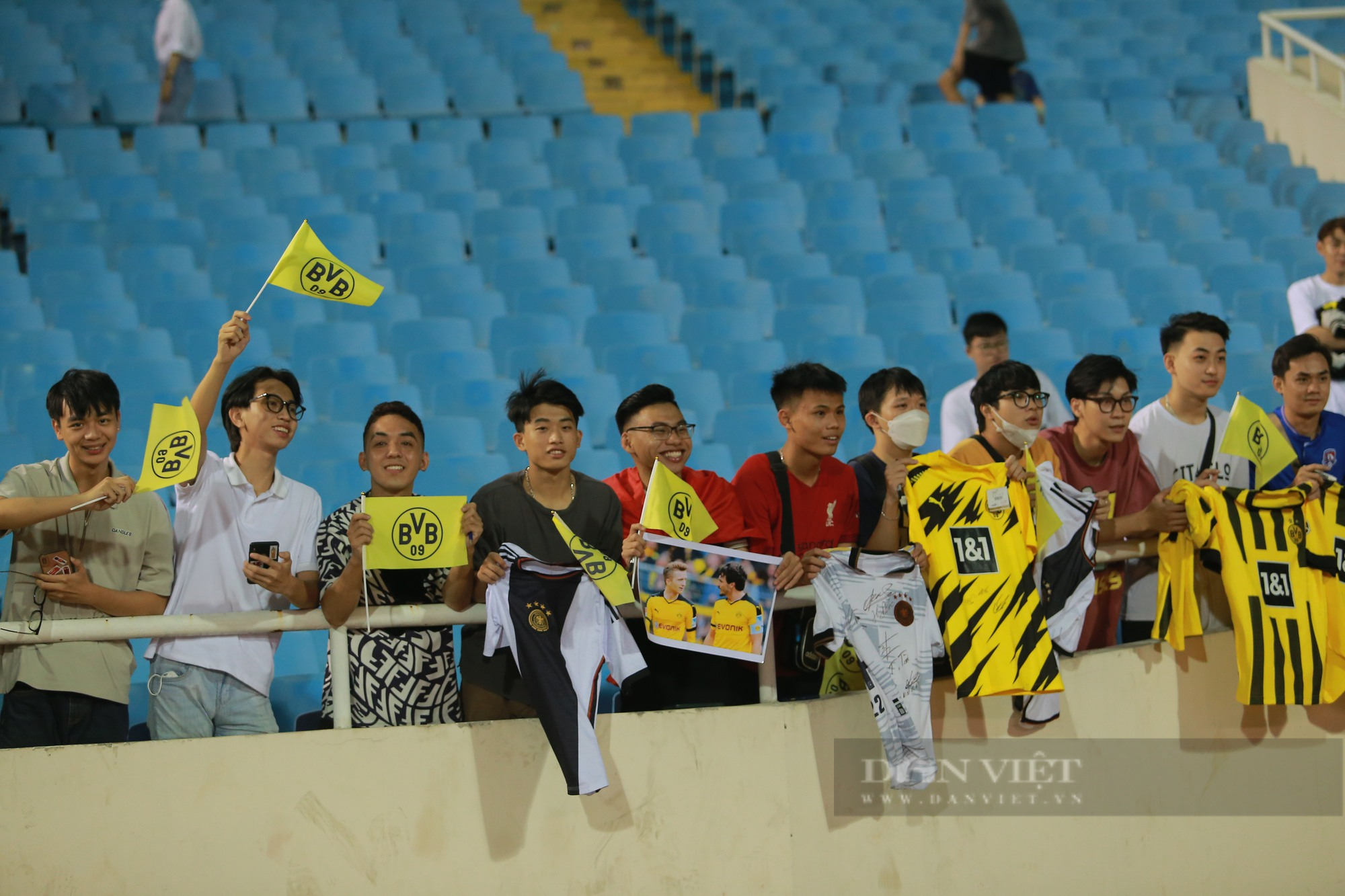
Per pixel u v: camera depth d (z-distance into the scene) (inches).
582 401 451.8
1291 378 307.3
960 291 561.3
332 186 653.3
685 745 243.8
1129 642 288.2
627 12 984.3
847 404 466.9
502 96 789.2
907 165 690.2
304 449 403.9
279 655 314.3
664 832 242.2
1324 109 709.3
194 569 246.7
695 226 624.4
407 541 224.4
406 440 247.6
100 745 228.8
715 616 238.7
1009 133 729.0
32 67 748.6
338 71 794.8
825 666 264.7
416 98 773.9
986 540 255.6
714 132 736.3
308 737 233.3
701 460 407.8
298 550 250.2
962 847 257.9
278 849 231.1
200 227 584.1
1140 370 493.0
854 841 250.1
